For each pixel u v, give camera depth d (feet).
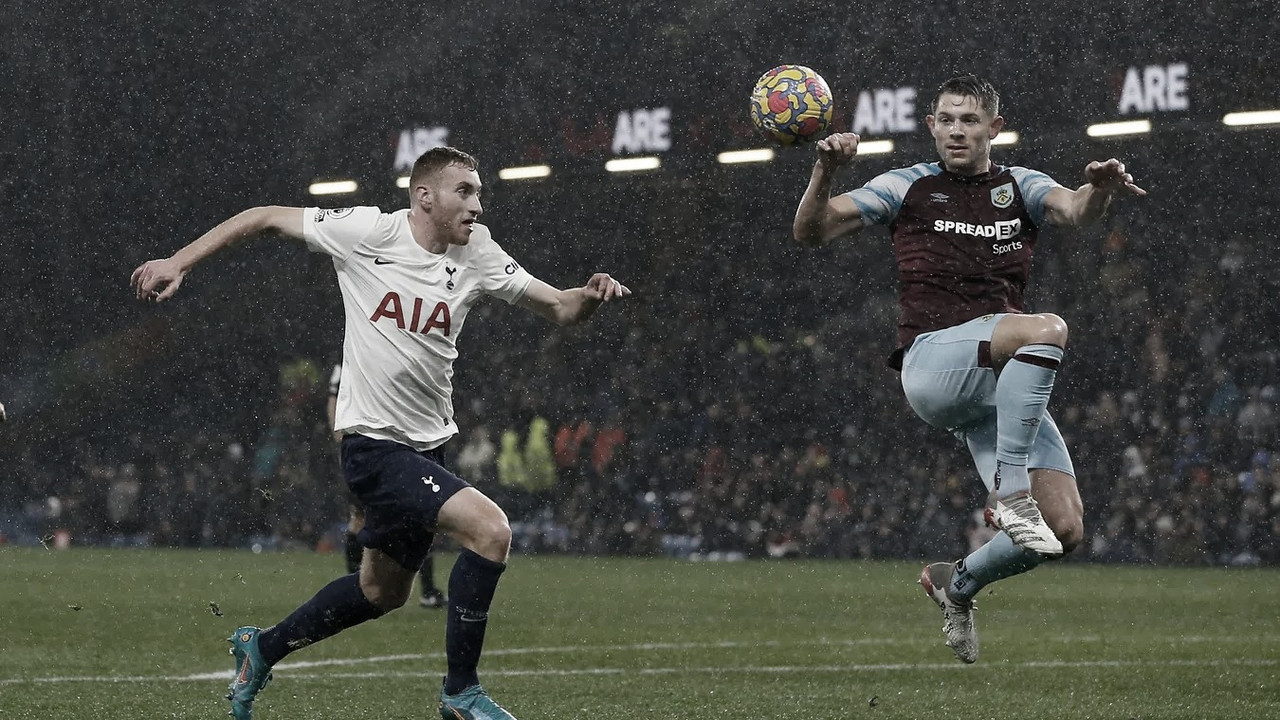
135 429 132.05
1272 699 34.12
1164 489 108.88
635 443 125.80
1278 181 114.93
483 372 132.05
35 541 125.49
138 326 132.67
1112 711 32.27
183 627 50.65
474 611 26.12
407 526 26.76
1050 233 120.47
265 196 124.57
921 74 104.47
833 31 107.24
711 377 127.75
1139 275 118.62
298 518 123.75
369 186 121.29
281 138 123.13
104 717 30.94
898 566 96.84
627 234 129.80
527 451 123.13
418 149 119.24
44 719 30.60
